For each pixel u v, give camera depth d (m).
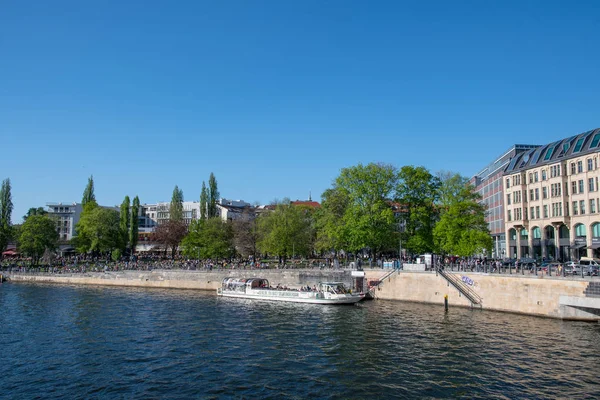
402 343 33.00
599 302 36.84
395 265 56.81
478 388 23.72
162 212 170.12
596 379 24.81
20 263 101.88
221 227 91.00
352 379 25.33
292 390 23.70
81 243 100.25
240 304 54.62
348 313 46.59
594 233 65.56
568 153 70.44
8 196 114.56
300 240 76.75
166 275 76.38
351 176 64.81
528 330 36.16
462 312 45.47
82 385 24.78
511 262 54.38
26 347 33.03
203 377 25.98
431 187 66.12
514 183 81.88
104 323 42.06
